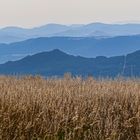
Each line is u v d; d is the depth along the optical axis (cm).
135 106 2289
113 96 2494
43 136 1991
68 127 2033
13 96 2333
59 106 2206
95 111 2141
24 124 2000
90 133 1991
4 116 2014
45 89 2631
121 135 2064
